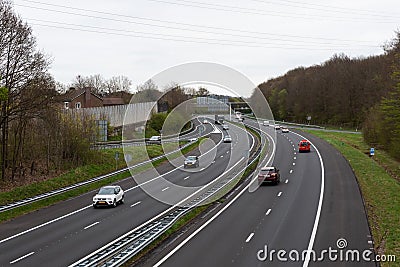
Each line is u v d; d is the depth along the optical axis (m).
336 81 111.75
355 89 107.81
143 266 18.11
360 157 57.34
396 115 48.66
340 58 121.56
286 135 91.56
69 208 32.09
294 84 129.62
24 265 18.45
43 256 19.73
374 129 68.62
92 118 52.06
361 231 23.28
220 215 27.94
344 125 111.19
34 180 39.78
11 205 30.16
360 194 34.19
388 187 36.97
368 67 106.81
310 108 122.00
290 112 134.12
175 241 22.02
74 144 47.56
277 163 53.97
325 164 52.00
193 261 18.58
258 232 23.36
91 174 45.38
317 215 27.27
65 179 41.44
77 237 23.19
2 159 39.50
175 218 24.42
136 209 30.61
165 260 18.84
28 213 30.73
